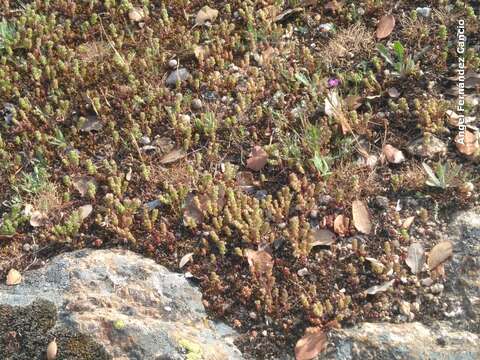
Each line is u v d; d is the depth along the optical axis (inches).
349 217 152.6
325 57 180.2
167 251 151.3
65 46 189.8
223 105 176.2
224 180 161.2
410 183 155.6
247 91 176.6
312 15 192.2
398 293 140.4
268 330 138.8
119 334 132.3
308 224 147.3
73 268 145.6
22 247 155.3
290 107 173.9
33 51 187.9
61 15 197.8
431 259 143.3
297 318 139.3
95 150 170.7
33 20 191.6
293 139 166.6
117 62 180.1
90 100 175.3
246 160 165.9
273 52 184.2
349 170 158.6
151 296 141.3
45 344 132.3
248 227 149.3
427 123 162.1
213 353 132.2
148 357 129.4
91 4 197.0
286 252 148.3
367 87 172.7
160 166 166.1
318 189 154.6
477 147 157.9
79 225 154.9
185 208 156.1
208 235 152.5
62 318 136.0
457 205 151.7
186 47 185.0
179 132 169.9
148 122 173.5
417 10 185.9
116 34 188.5
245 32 189.6
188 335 134.1
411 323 136.5
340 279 143.5
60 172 167.0
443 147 161.0
